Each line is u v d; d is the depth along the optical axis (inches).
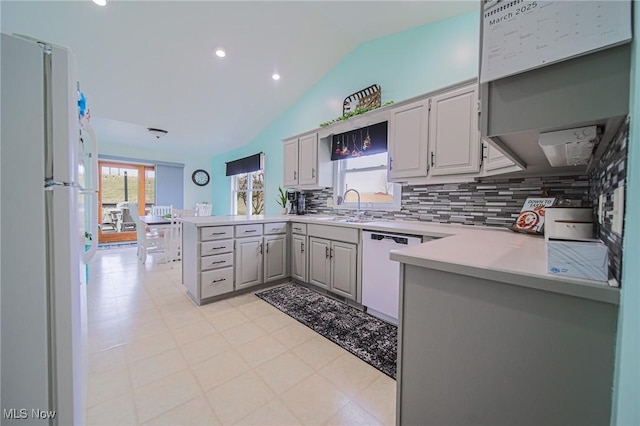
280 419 49.9
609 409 25.0
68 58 35.8
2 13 88.4
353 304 101.2
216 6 99.8
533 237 59.3
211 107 168.1
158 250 185.3
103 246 222.2
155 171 251.1
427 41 101.7
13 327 33.0
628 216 23.1
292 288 120.8
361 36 118.0
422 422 37.7
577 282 26.0
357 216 115.6
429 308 36.9
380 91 117.2
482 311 32.5
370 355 69.9
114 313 94.2
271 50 125.6
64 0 89.0
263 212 203.8
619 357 23.6
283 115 179.9
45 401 34.9
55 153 34.8
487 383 32.3
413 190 105.2
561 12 24.6
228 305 101.7
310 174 135.8
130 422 48.7
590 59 24.1
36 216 33.8
